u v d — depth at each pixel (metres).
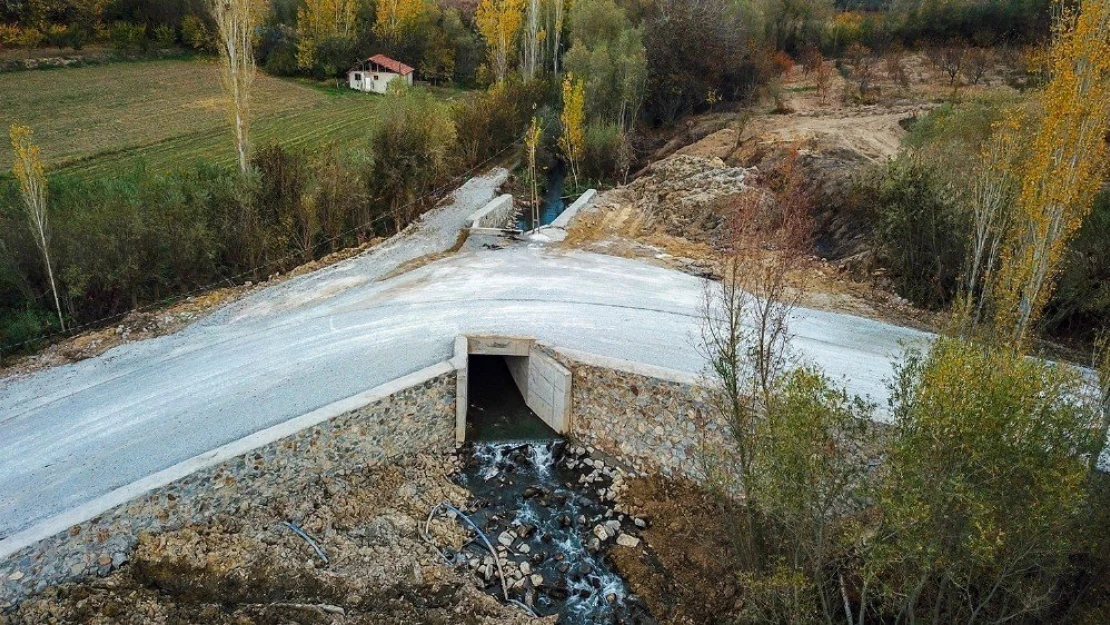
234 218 27.88
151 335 23.39
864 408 13.06
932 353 13.39
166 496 15.59
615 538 17.73
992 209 19.69
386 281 27.09
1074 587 12.97
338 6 73.88
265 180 29.42
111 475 16.11
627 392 19.97
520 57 62.84
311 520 16.86
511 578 16.45
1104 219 22.17
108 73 61.66
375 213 34.09
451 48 76.44
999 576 11.52
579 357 20.66
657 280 27.41
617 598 16.09
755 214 22.98
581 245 31.91
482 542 17.39
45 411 18.95
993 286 17.97
